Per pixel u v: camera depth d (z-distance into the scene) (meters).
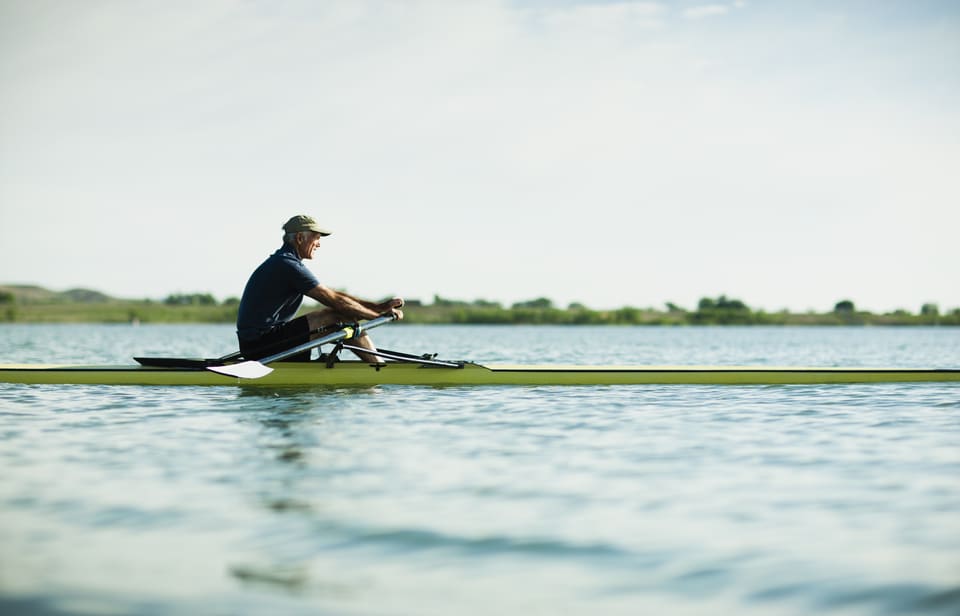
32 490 4.76
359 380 9.51
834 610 3.13
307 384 9.39
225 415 7.58
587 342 37.66
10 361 18.06
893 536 4.00
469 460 5.70
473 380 9.91
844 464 5.67
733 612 3.11
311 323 9.02
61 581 3.33
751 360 20.55
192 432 6.70
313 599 3.18
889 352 26.78
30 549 3.71
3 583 3.31
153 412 7.76
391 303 9.27
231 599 3.17
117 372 9.66
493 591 3.29
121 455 5.77
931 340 46.22
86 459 5.63
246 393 9.04
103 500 4.55
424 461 5.65
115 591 3.23
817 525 4.18
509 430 6.96
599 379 10.22
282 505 4.46
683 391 9.73
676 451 6.11
